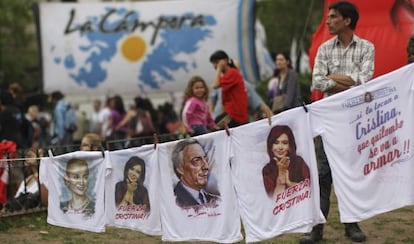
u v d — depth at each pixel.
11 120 13.04
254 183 6.61
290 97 10.78
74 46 15.17
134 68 14.97
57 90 15.36
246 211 6.62
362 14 9.94
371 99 6.56
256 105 11.29
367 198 6.60
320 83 7.14
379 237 7.57
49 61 15.25
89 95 15.47
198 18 14.49
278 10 23.03
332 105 6.58
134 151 7.23
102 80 15.13
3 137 12.98
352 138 6.58
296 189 6.62
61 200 7.94
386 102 6.56
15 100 14.84
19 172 9.41
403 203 6.54
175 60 14.68
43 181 8.27
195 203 6.85
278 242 7.48
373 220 8.37
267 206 6.61
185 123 10.62
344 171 6.60
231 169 6.64
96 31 15.09
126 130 15.65
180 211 6.93
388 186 6.58
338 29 7.14
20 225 8.95
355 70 7.12
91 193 7.64
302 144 6.62
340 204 6.63
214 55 10.88
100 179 7.54
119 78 15.06
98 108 18.30
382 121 6.58
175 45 14.65
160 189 7.04
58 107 15.66
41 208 9.35
